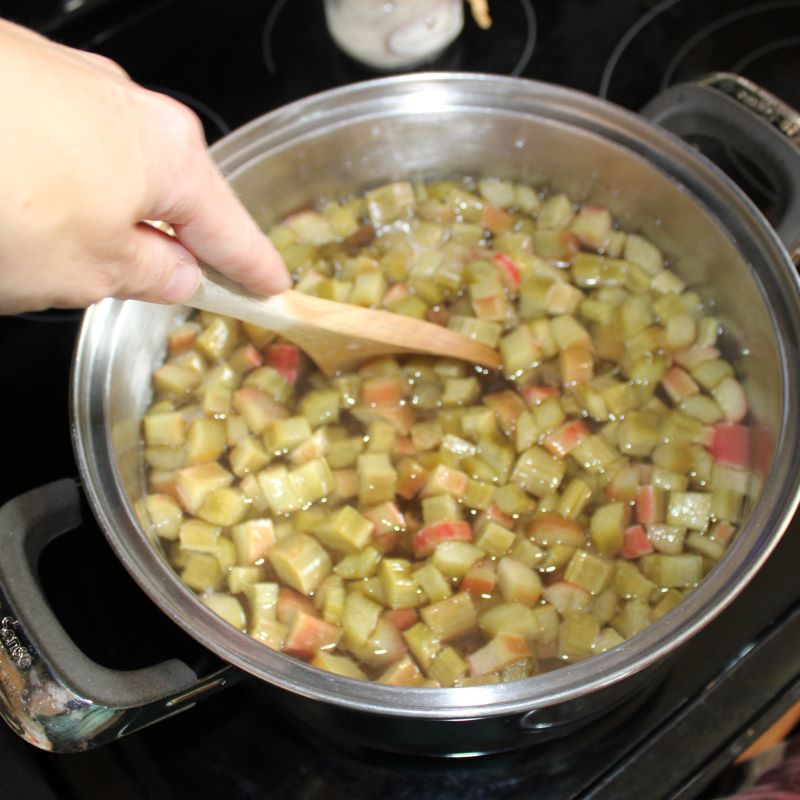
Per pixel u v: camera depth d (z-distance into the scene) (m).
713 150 0.73
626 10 0.77
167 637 0.62
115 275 0.50
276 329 0.62
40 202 0.46
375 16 0.72
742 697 0.60
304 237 0.72
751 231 0.63
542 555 0.63
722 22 0.76
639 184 0.67
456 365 0.68
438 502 0.64
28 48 0.46
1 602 0.54
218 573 0.63
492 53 0.76
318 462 0.65
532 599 0.62
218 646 0.54
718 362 0.67
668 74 0.74
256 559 0.63
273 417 0.67
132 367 0.66
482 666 0.60
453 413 0.67
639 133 0.65
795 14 0.76
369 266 0.71
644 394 0.67
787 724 0.64
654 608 0.61
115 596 0.63
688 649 0.61
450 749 0.59
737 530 0.63
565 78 0.75
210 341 0.68
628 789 0.59
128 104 0.48
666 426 0.66
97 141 0.46
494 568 0.63
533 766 0.60
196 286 0.53
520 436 0.66
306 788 0.60
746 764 0.61
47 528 0.58
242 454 0.66
